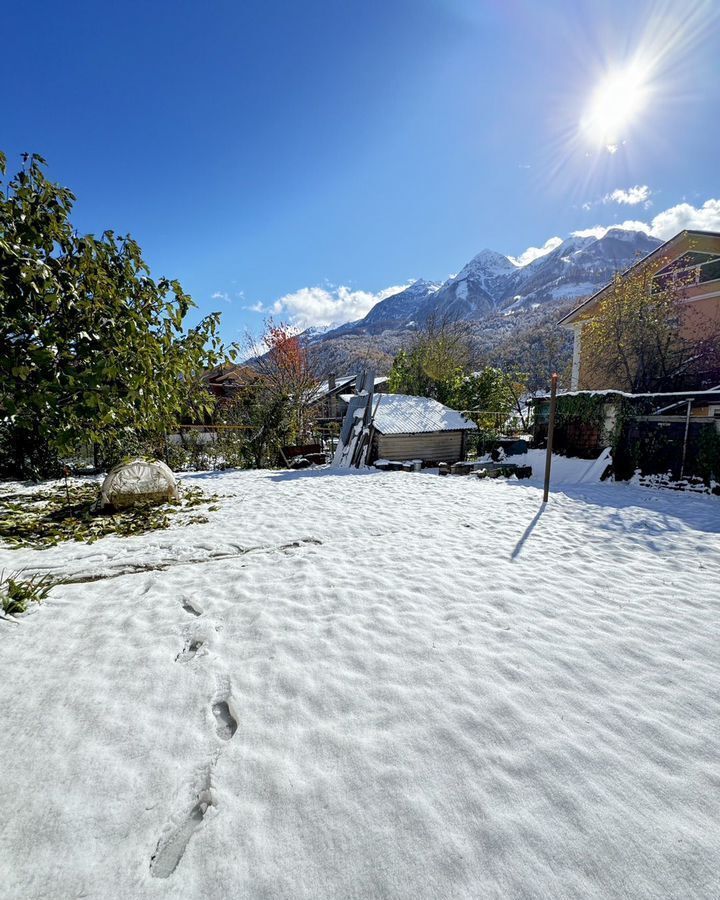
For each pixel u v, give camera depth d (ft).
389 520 18.56
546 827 4.58
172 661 7.64
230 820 4.60
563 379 66.03
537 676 7.36
